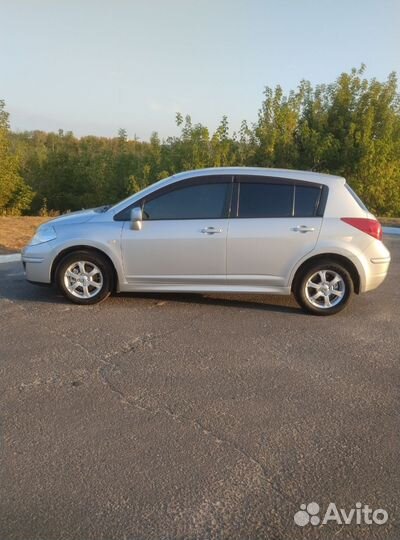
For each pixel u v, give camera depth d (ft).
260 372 14.08
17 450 10.02
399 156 72.54
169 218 19.31
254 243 18.97
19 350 15.24
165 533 7.93
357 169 71.00
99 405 11.93
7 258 30.27
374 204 74.02
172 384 13.17
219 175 19.38
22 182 74.13
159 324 17.99
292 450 10.25
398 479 9.39
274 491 8.96
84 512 8.34
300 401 12.41
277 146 73.77
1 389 12.66
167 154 80.28
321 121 74.08
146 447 10.22
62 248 19.44
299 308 20.49
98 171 96.43
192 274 19.39
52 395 12.39
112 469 9.48
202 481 9.18
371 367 14.66
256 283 19.40
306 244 18.97
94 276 19.83
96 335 16.70
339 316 19.60
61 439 10.44
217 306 20.43
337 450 10.30
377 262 19.33
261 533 7.99
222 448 10.25
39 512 8.32
